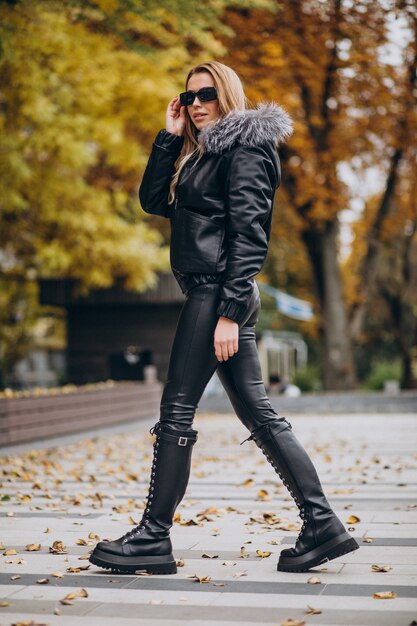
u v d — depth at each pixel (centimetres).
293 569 439
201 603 386
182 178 436
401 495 731
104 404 1580
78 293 2352
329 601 388
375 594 392
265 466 979
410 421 1700
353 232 2673
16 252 2130
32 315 2620
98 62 1592
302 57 1989
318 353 4381
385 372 3142
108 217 2003
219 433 1488
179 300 2397
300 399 2097
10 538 551
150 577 432
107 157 1919
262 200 425
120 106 1753
